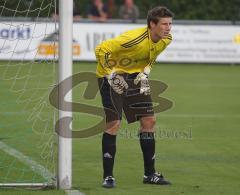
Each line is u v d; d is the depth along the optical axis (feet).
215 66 255.09
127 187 77.00
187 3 299.58
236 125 132.05
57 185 74.64
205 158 98.07
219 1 300.20
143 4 298.97
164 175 85.35
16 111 134.51
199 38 254.68
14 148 100.22
